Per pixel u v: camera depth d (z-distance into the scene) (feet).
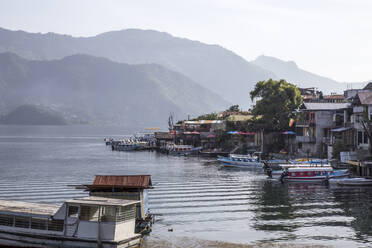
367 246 111.04
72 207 106.63
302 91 459.32
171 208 153.07
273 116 347.36
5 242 110.73
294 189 192.65
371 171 204.03
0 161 360.28
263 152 341.82
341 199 167.63
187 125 536.42
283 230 125.18
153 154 454.40
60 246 105.91
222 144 422.82
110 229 103.30
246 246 111.86
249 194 180.14
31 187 204.95
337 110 275.80
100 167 313.73
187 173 259.60
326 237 118.32
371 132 217.97
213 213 145.38
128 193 123.34
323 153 277.64
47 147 588.91
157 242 115.03
